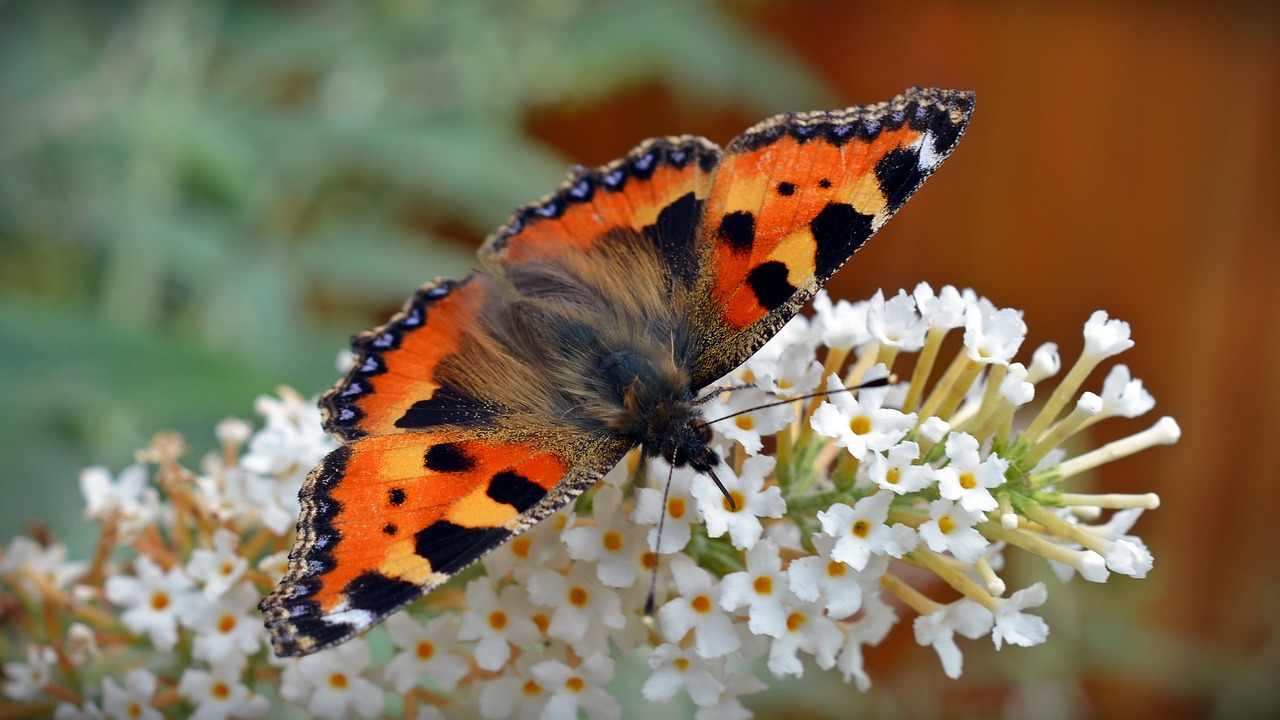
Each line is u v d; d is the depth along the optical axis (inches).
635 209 8.6
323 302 14.6
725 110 15.8
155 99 10.6
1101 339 7.8
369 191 13.0
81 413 9.5
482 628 8.1
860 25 15.3
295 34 11.9
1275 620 13.9
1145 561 7.7
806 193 8.2
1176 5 14.3
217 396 9.4
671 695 7.9
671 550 7.9
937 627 7.9
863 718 12.1
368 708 8.3
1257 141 14.4
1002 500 7.8
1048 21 14.8
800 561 7.8
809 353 8.1
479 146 10.9
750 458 7.9
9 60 11.4
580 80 13.2
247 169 10.4
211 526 8.4
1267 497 15.1
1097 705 15.2
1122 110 14.8
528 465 8.1
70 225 10.5
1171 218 15.0
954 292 8.0
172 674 8.5
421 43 12.4
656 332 8.4
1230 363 15.0
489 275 8.6
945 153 8.1
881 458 7.8
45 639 8.6
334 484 7.9
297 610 7.7
